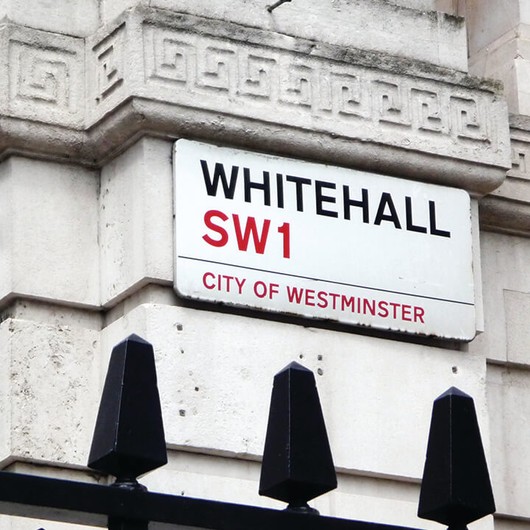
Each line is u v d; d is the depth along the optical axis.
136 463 8.06
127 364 8.14
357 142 14.16
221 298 13.40
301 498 8.28
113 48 13.69
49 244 13.66
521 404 15.01
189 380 13.16
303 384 8.34
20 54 13.80
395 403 13.89
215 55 13.79
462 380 14.25
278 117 13.87
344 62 14.30
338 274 13.91
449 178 14.62
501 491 14.65
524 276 15.31
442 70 14.73
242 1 14.30
